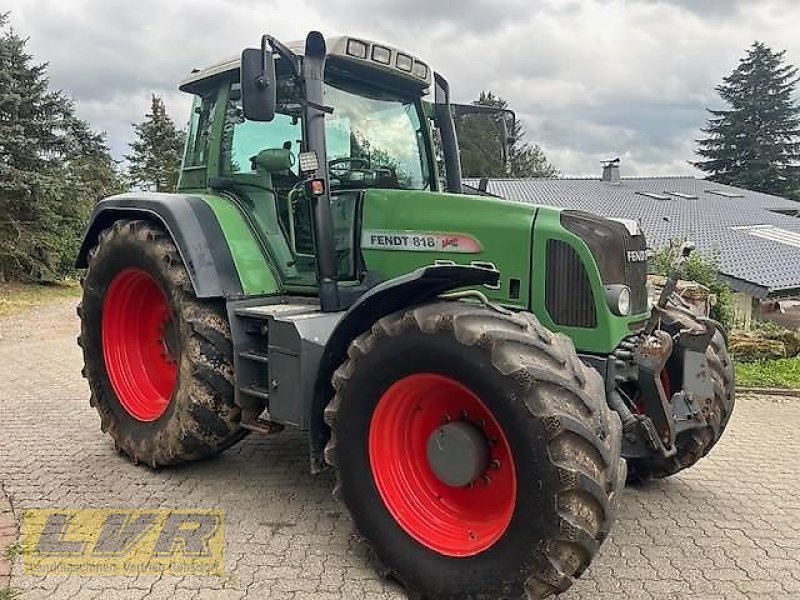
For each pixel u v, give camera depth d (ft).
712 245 70.49
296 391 12.55
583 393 9.67
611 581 11.28
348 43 14.07
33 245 61.46
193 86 16.83
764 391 25.36
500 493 10.64
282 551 11.98
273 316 12.99
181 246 14.39
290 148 14.78
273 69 12.50
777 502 14.75
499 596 9.81
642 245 13.43
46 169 62.28
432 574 10.39
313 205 13.61
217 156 16.16
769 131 191.42
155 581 10.94
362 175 15.16
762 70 191.62
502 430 9.72
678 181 109.60
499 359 9.65
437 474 10.91
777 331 35.24
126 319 16.94
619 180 106.11
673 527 13.41
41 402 21.62
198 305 14.34
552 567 9.37
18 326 40.19
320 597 10.62
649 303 14.20
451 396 10.98
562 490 9.23
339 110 14.92
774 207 96.99
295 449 17.28
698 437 14.51
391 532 10.93
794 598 10.88
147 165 144.66
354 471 11.23
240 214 15.47
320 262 13.55
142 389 16.65
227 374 14.16
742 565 11.91
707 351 14.78
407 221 13.73
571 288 12.36
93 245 17.67
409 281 10.44
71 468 15.69
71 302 54.13
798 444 19.06
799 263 64.03
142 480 15.02
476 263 13.02
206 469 15.75
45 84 62.54
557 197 95.20
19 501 13.82
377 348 10.87
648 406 12.49
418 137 16.46
